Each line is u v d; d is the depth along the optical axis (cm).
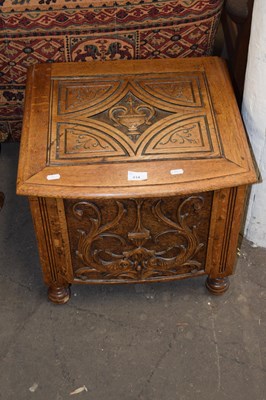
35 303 196
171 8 180
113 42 189
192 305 195
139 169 158
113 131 167
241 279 202
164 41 190
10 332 188
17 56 191
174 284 200
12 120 218
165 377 177
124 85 179
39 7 176
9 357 182
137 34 187
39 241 171
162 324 190
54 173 158
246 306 194
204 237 175
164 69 184
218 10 185
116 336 187
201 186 155
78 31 184
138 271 182
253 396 172
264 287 200
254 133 179
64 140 165
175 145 163
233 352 183
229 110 171
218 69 183
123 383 176
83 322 191
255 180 157
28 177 157
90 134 166
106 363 180
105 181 156
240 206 166
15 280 202
